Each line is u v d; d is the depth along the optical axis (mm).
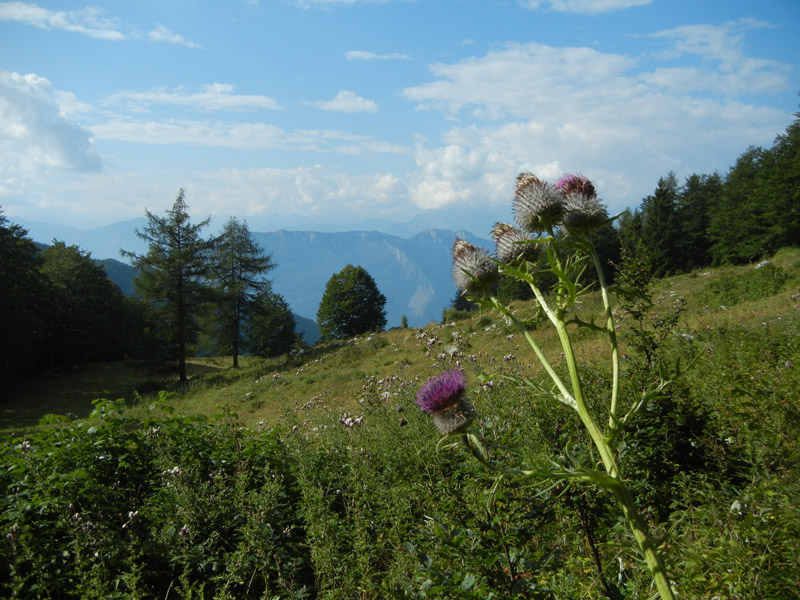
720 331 8078
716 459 4152
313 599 4523
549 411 4387
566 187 2570
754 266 29016
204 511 5133
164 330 41688
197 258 41250
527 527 3146
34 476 5086
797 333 6824
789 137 43812
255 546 4633
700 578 2695
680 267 57188
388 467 5676
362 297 62062
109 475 6152
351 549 4734
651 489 4004
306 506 5180
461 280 2736
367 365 25906
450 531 3104
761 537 2676
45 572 4188
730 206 50250
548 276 2055
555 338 13641
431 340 7938
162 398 7836
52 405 35031
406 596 2939
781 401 4250
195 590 4270
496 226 2848
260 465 6676
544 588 2906
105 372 47312
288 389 24266
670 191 57312
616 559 3156
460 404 2197
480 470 3377
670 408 4656
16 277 41875
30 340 42219
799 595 2344
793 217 42469
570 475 1673
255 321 49125
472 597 2543
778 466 3586
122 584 4352
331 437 7312
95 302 54188
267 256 48344
